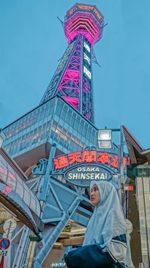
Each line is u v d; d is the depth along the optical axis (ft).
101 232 13.75
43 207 182.50
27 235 165.68
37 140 280.92
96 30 606.55
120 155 37.99
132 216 42.60
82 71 449.89
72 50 505.66
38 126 298.76
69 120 306.76
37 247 165.37
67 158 151.94
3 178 92.02
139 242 44.09
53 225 185.88
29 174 277.85
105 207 14.87
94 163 143.54
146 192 29.71
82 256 12.28
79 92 403.34
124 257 12.56
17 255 156.04
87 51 531.50
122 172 36.27
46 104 314.76
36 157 274.16
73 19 611.47
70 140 290.56
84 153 148.77
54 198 198.49
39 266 151.84
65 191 211.20
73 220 205.87
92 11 617.21
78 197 216.74
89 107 400.06
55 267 197.67
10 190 93.97
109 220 13.69
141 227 27.04
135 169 31.53
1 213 99.71
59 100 309.63
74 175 142.61
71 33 600.80
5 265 84.99
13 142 319.47
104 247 12.55
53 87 414.21
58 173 148.66
